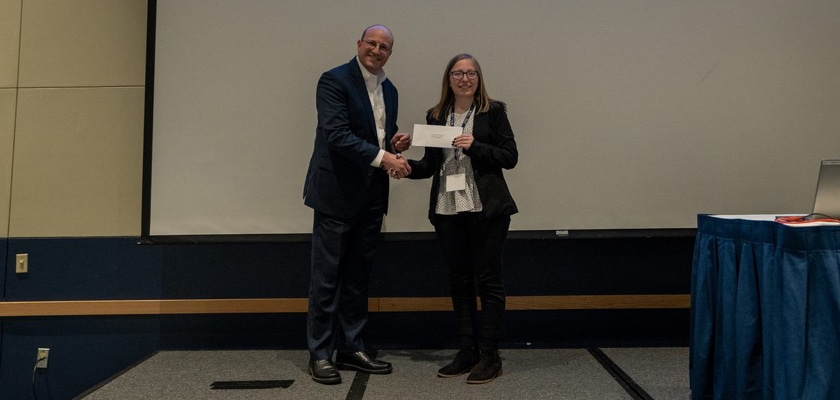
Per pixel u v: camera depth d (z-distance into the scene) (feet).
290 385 6.91
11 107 8.78
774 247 4.92
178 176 8.50
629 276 8.70
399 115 8.50
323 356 7.05
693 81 8.47
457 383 6.86
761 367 5.13
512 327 8.68
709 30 8.48
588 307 8.61
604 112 8.48
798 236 4.72
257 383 7.00
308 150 8.55
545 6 8.50
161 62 8.52
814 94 8.48
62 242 8.73
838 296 4.61
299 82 8.55
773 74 8.48
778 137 8.45
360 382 6.93
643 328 8.70
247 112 8.53
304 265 8.70
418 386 6.76
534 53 8.49
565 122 8.48
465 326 7.09
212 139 8.52
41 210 8.76
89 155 8.77
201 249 8.72
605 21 8.49
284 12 8.55
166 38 8.52
